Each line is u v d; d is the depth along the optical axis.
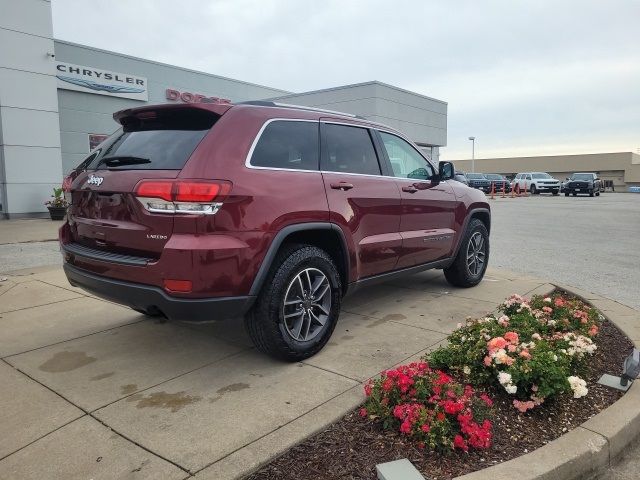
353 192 4.12
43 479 2.37
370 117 27.69
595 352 3.88
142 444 2.65
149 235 3.17
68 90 17.72
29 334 4.34
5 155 13.71
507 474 2.41
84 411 3.00
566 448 2.63
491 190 37.72
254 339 3.58
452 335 3.64
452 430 2.66
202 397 3.17
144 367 3.65
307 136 3.97
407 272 5.00
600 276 7.07
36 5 13.92
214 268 3.10
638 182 66.25
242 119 3.51
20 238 10.02
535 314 4.12
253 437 2.70
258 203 3.31
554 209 21.19
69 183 3.96
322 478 2.41
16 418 2.93
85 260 3.55
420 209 5.00
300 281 3.63
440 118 33.62
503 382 2.92
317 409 2.99
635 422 2.95
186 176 3.10
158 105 3.55
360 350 3.96
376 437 2.72
